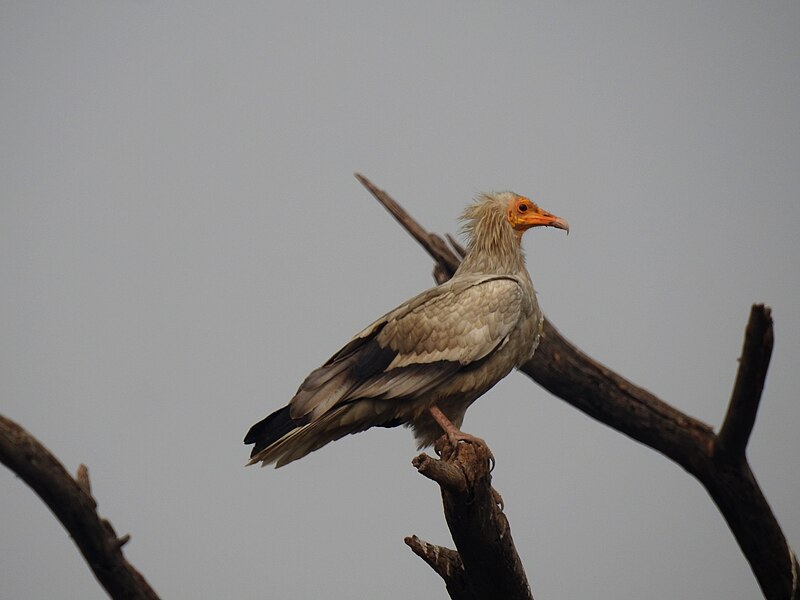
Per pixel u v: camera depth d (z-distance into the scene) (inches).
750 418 525.0
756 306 467.2
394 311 543.8
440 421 532.1
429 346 531.2
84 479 366.0
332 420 527.2
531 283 578.9
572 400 633.0
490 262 574.9
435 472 378.3
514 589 441.4
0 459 342.3
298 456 536.7
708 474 574.2
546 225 594.2
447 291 542.6
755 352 484.4
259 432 529.3
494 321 533.6
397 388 525.0
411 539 448.8
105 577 367.2
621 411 613.3
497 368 542.6
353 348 540.4
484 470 400.5
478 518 407.2
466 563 432.5
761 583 571.5
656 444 607.8
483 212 585.9
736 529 569.6
